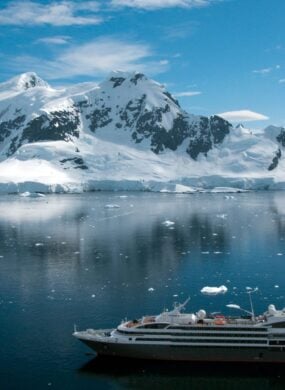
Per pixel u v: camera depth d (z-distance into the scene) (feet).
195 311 446.19
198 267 601.21
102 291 506.89
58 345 378.94
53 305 464.65
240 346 342.44
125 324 361.51
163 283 533.96
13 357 361.51
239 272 574.56
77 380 332.19
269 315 348.38
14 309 454.81
